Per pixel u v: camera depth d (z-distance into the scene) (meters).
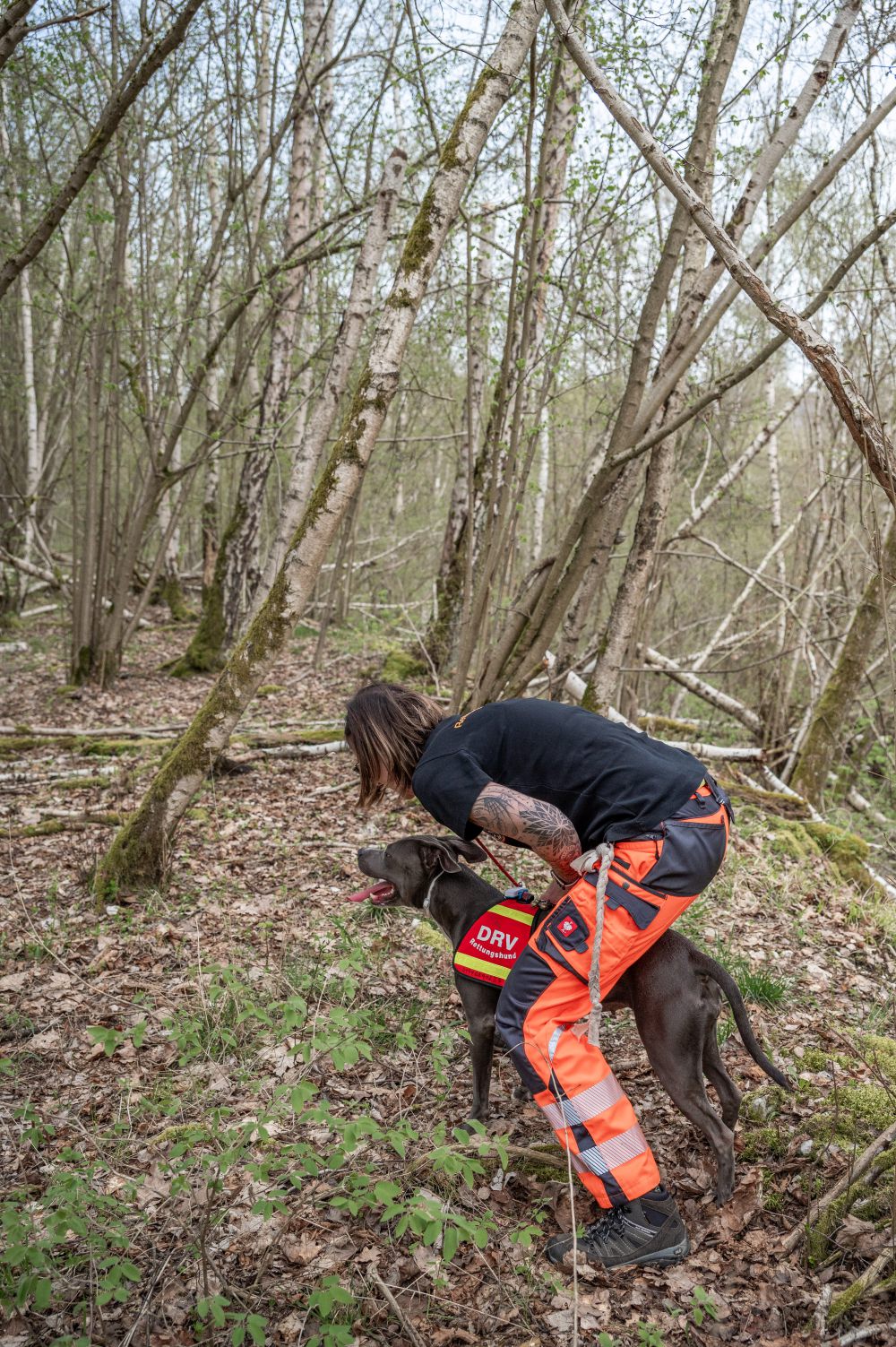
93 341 11.31
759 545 13.85
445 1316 2.64
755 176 5.86
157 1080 3.70
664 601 13.14
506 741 2.81
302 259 10.09
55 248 14.48
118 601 11.61
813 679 8.96
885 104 5.28
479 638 7.22
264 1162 2.58
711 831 2.72
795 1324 2.57
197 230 13.04
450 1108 3.54
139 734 9.20
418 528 19.95
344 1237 2.91
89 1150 3.30
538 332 8.27
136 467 12.20
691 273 6.72
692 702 12.51
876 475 2.64
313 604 15.65
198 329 12.91
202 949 4.78
